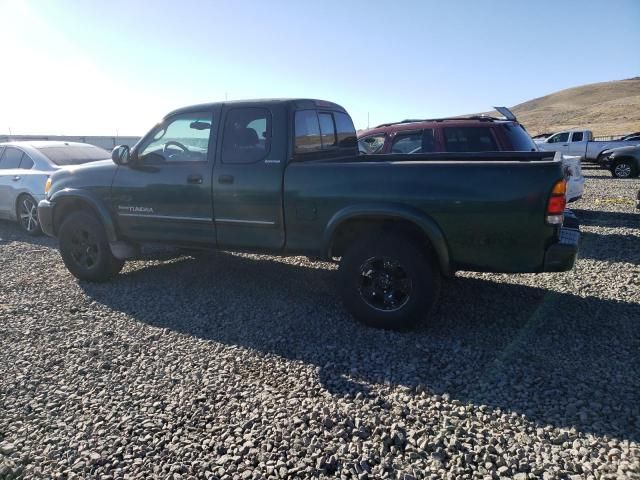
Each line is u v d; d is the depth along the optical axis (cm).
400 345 402
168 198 516
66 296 533
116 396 328
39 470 259
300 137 480
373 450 270
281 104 466
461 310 477
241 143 479
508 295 518
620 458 259
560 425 290
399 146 791
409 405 313
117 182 547
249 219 477
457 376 350
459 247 400
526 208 375
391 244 414
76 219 571
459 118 796
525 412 303
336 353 390
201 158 501
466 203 389
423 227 400
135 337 425
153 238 540
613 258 660
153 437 284
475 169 388
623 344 395
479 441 276
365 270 430
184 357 386
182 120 511
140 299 523
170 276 605
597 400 314
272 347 402
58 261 689
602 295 511
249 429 290
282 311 483
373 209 413
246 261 673
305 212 448
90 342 414
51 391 335
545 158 495
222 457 265
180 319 465
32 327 446
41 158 888
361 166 423
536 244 380
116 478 252
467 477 249
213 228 499
